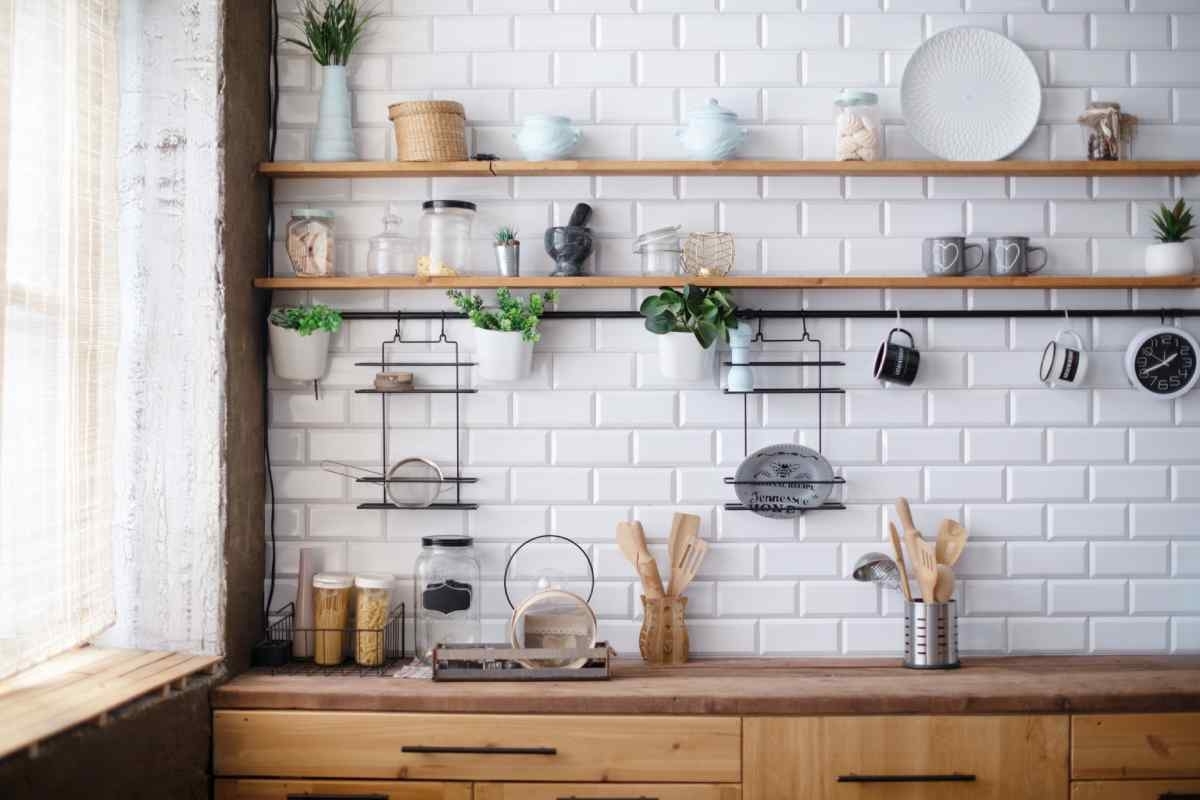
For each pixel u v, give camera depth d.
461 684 2.53
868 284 2.79
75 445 2.34
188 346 2.61
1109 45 2.95
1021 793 2.44
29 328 2.16
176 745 2.31
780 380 2.94
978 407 2.94
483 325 2.82
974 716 2.45
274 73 2.94
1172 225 2.86
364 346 2.95
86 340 2.38
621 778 2.45
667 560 2.91
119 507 2.61
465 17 2.95
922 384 2.94
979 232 2.95
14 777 1.77
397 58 2.95
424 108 2.79
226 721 2.47
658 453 2.93
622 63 2.95
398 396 2.94
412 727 2.46
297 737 2.47
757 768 2.44
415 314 2.93
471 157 2.96
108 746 2.04
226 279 2.62
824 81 2.95
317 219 2.85
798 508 2.89
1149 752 2.45
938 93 2.94
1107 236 2.96
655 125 2.94
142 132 2.60
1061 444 2.93
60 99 2.27
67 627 2.32
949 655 2.72
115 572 2.61
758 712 2.44
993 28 2.95
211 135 2.60
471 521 2.93
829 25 2.95
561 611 2.67
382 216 2.96
